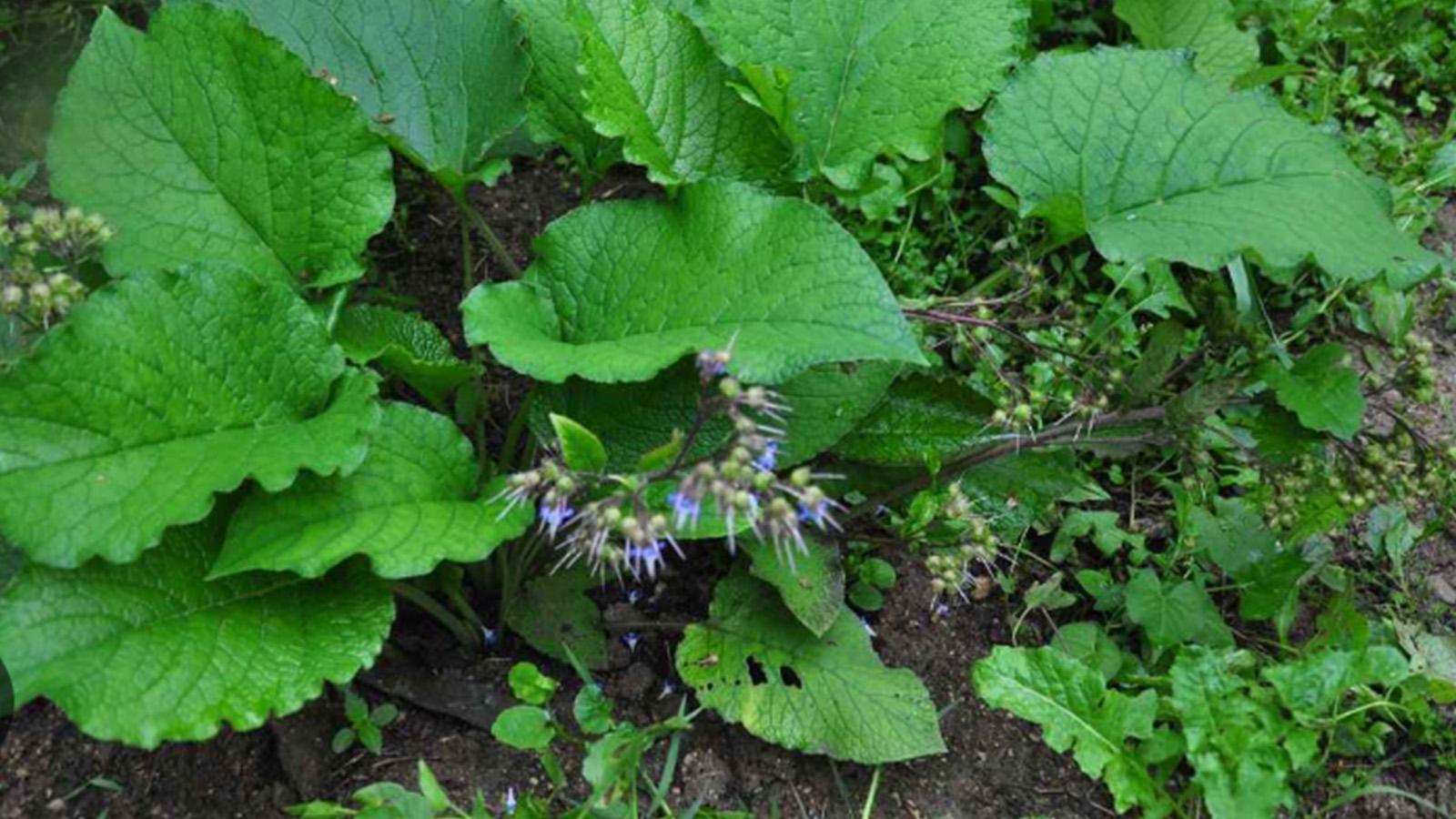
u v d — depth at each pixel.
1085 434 0.85
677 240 0.79
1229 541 0.88
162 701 0.68
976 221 1.09
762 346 0.72
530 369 0.73
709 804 0.81
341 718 0.82
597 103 0.83
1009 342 1.00
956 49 0.90
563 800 0.79
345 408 0.75
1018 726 0.85
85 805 0.77
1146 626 0.85
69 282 0.73
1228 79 1.09
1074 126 0.87
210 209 0.81
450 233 1.05
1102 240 0.82
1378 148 1.13
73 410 0.70
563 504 0.70
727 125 0.89
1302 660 0.81
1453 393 1.03
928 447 0.86
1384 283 0.96
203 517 0.69
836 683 0.81
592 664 0.84
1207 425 0.88
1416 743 0.84
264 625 0.73
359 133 0.82
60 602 0.69
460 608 0.83
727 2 0.89
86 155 0.79
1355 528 0.96
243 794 0.79
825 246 0.74
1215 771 0.76
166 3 0.81
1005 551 0.92
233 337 0.75
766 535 0.81
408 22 0.88
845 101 0.90
